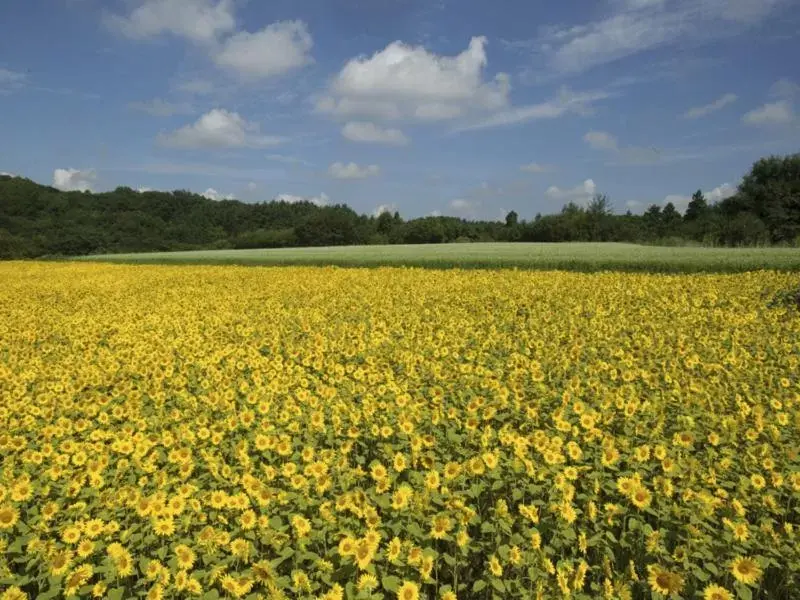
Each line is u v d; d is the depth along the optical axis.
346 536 4.82
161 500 5.24
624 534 5.05
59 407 8.91
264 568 4.36
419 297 20.88
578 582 4.25
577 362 10.58
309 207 125.75
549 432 6.96
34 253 76.25
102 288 29.30
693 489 5.57
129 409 8.47
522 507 5.11
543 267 31.64
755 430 6.72
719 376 9.34
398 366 10.81
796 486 5.50
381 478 5.64
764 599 4.77
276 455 6.82
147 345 13.30
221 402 8.63
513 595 4.35
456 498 5.34
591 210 83.81
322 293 23.45
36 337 15.95
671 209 117.25
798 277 22.20
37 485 6.11
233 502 5.37
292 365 10.88
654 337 12.83
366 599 4.28
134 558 4.95
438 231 97.06
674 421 7.67
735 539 4.80
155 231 96.69
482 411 7.87
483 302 19.50
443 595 4.24
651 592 4.45
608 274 26.78
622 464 6.51
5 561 4.84
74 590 4.46
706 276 24.17
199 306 20.56
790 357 10.53
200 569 4.88
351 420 7.41
